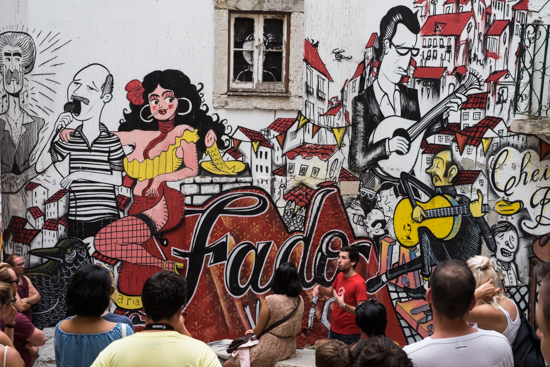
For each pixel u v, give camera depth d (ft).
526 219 23.04
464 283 9.18
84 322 10.57
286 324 17.46
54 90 20.62
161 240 21.36
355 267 20.62
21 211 20.77
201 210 21.52
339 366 9.46
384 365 7.49
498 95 22.63
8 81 20.53
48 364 19.04
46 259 20.88
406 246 22.61
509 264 23.04
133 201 21.20
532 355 11.32
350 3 21.86
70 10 20.51
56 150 20.79
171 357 9.00
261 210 21.88
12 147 20.67
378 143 22.35
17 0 20.27
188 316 21.54
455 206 22.72
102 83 20.84
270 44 21.85
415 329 22.66
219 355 19.97
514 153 22.82
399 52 22.21
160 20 20.95
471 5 22.31
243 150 21.68
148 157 21.20
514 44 22.56
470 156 22.71
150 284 9.46
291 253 22.07
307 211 22.11
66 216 20.90
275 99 21.61
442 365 9.02
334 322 19.34
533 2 22.52
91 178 20.98
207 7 21.09
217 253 21.66
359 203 22.39
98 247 21.07
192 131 21.36
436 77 22.39
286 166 21.93
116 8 20.72
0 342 11.05
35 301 19.97
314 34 21.76
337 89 22.02
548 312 7.50
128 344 9.11
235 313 21.83
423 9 22.20
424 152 22.53
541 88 22.18
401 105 22.35
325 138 22.09
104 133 20.94
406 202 22.54
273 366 17.47
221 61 21.26
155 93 21.09
